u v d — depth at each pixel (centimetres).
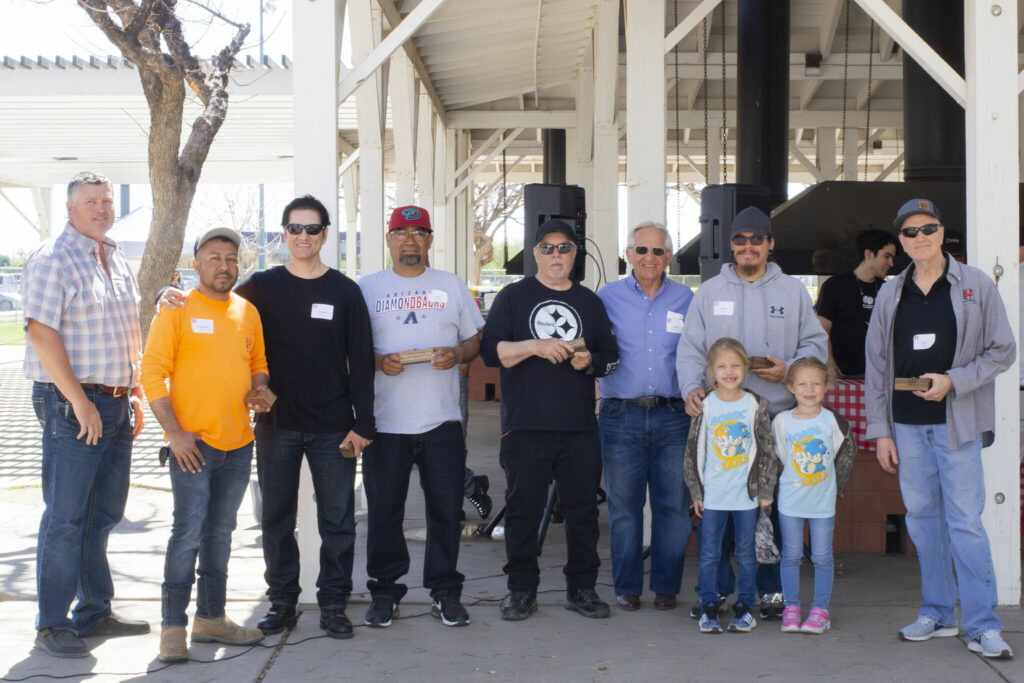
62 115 1418
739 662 367
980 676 351
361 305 396
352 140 1590
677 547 431
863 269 554
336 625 395
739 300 413
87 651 376
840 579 482
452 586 414
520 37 1087
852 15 1234
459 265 1884
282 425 391
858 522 532
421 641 392
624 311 433
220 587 386
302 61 439
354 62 853
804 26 1277
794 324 412
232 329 371
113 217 377
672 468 428
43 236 2542
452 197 1570
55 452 365
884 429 393
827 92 1566
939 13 817
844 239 759
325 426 392
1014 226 425
